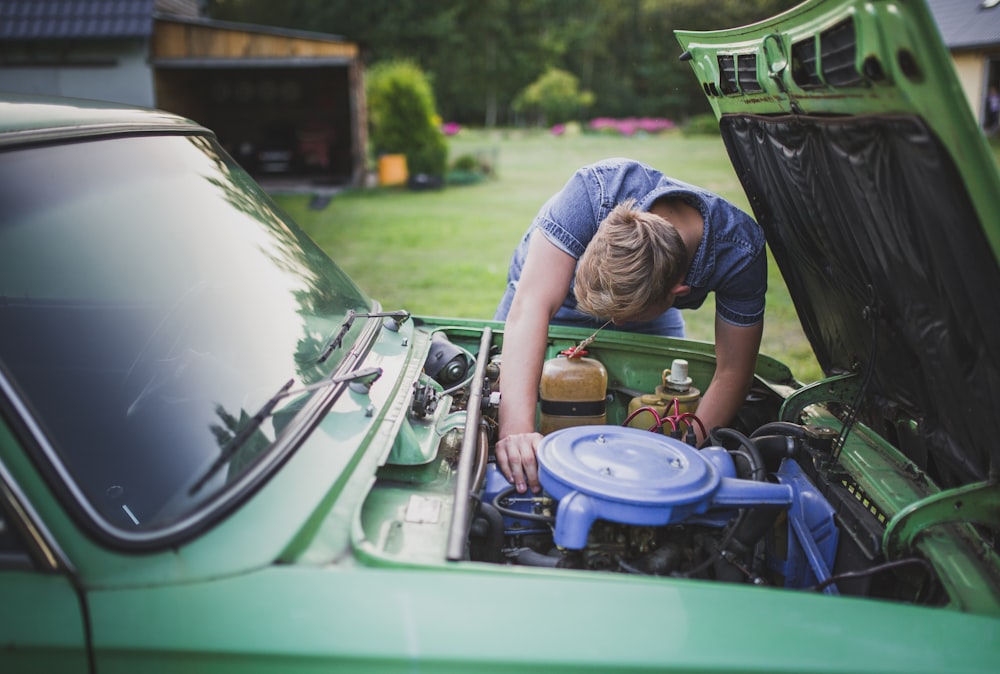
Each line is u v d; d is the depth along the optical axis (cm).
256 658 110
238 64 1590
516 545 167
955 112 107
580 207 211
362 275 903
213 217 194
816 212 182
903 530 148
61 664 113
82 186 164
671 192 203
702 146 2933
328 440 150
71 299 157
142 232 174
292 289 196
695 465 153
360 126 1795
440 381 218
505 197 1673
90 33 1465
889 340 182
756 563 170
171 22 1530
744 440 183
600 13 5244
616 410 246
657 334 271
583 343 218
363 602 115
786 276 234
